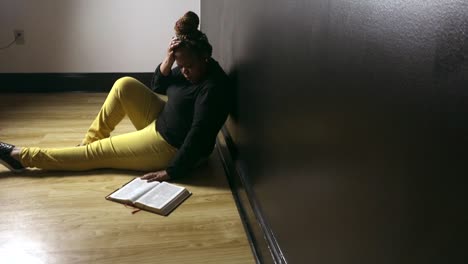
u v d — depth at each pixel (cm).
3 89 339
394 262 62
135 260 146
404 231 59
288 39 113
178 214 175
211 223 170
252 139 165
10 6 320
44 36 331
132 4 334
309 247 101
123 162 207
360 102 72
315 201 96
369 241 70
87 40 337
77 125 272
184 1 342
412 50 57
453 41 49
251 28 159
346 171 78
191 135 188
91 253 148
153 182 192
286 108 117
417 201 56
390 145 62
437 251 51
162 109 223
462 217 47
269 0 131
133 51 347
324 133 89
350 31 76
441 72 51
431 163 53
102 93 349
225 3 223
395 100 61
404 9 59
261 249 145
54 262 142
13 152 198
